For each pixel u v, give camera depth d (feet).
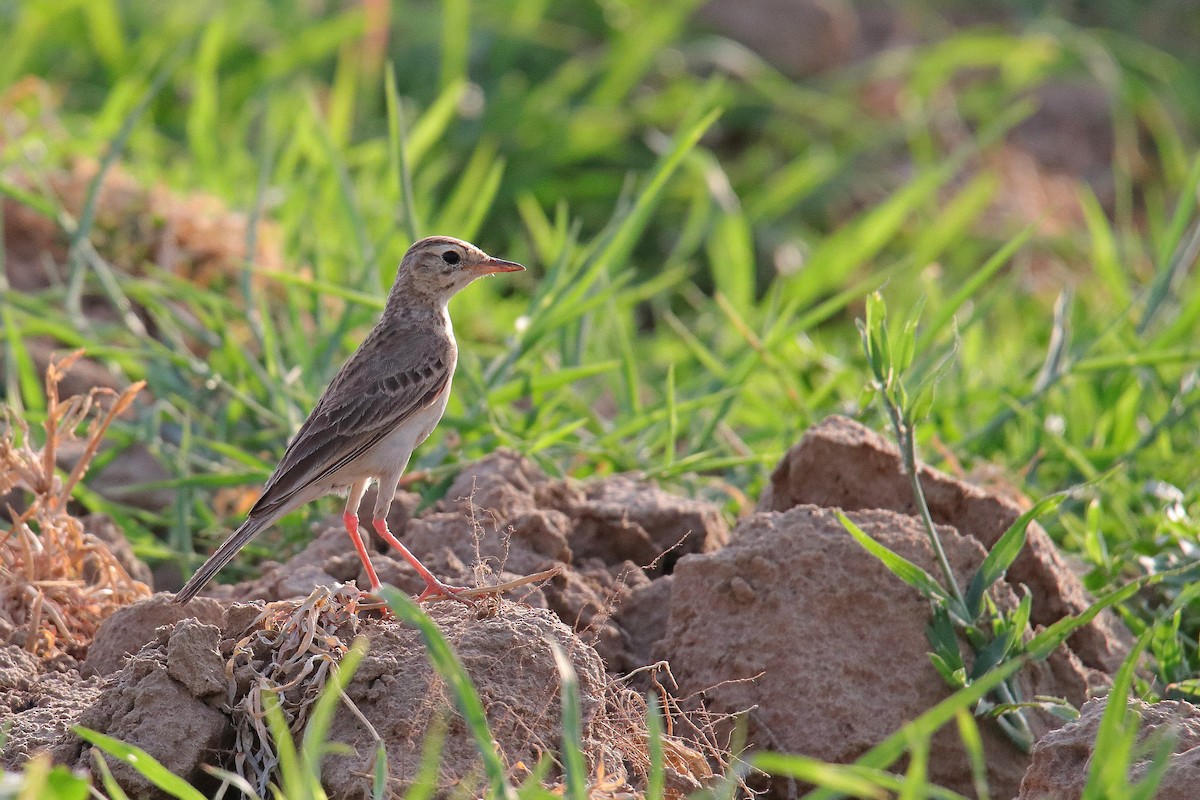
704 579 28.76
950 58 78.13
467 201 58.34
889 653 27.73
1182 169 72.69
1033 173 77.46
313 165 57.47
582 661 24.82
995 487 37.58
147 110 64.75
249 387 43.24
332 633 24.76
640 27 71.67
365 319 44.83
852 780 19.45
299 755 23.56
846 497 31.94
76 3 66.03
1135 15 97.04
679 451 44.14
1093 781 20.47
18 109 61.00
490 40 73.97
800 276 58.34
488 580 30.14
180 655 24.20
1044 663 28.43
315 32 68.33
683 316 64.18
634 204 47.70
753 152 73.26
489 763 20.38
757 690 27.63
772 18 79.00
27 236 49.73
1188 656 31.73
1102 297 62.69
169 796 23.39
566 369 40.98
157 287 45.09
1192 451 41.96
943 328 47.60
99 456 39.19
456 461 38.40
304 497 30.83
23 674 27.04
